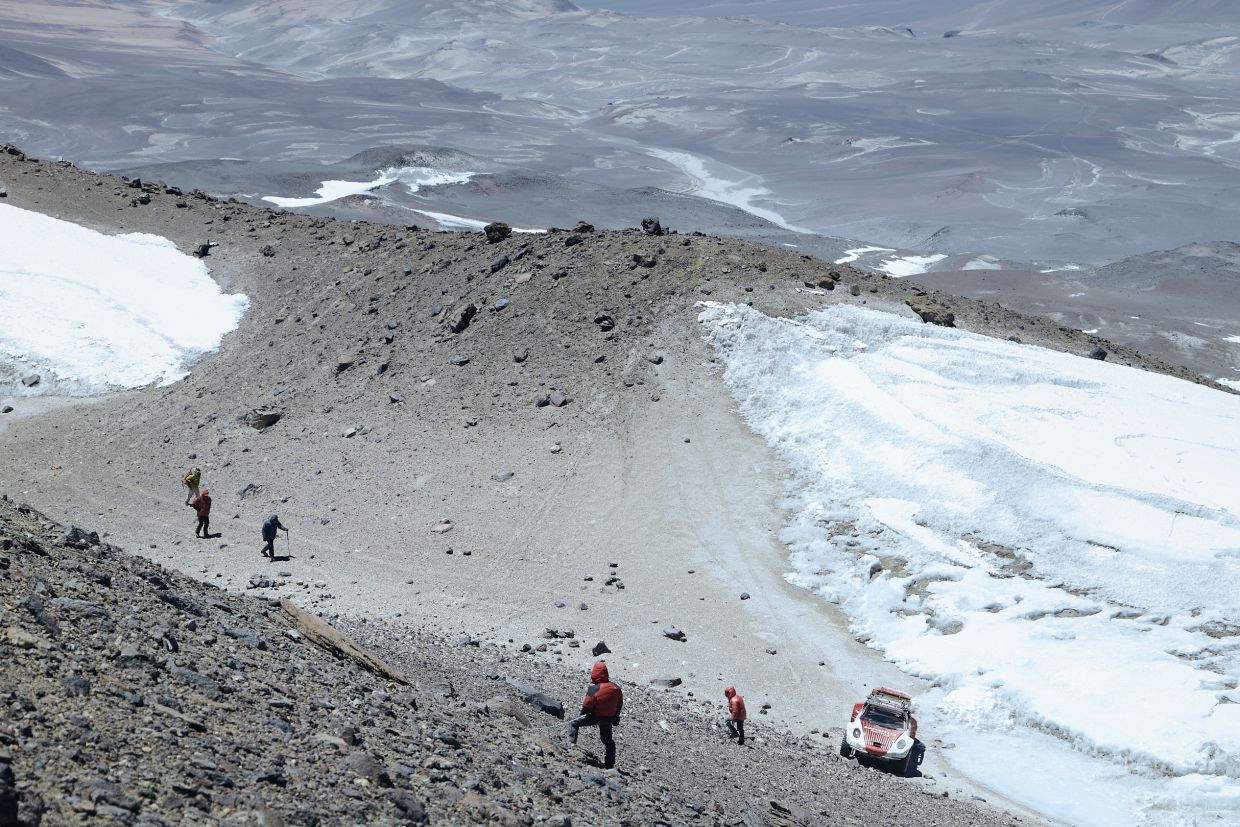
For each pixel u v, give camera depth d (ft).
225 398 172.86
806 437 152.15
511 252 194.59
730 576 127.44
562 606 118.42
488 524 136.05
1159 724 96.12
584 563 128.67
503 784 42.42
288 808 31.32
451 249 203.51
